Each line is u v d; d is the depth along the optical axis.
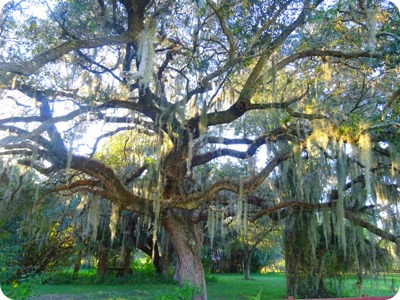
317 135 8.58
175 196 9.88
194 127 9.34
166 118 9.22
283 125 9.66
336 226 10.68
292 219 13.15
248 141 11.05
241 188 9.17
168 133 9.36
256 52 8.56
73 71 9.05
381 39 8.63
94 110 8.80
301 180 9.70
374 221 11.84
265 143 10.17
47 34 8.59
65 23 8.40
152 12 8.15
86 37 8.34
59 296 13.38
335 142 8.79
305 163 11.76
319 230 13.45
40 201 10.64
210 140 10.69
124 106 9.16
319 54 8.74
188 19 8.82
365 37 8.59
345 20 7.86
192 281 10.26
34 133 7.98
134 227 19.39
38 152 8.92
